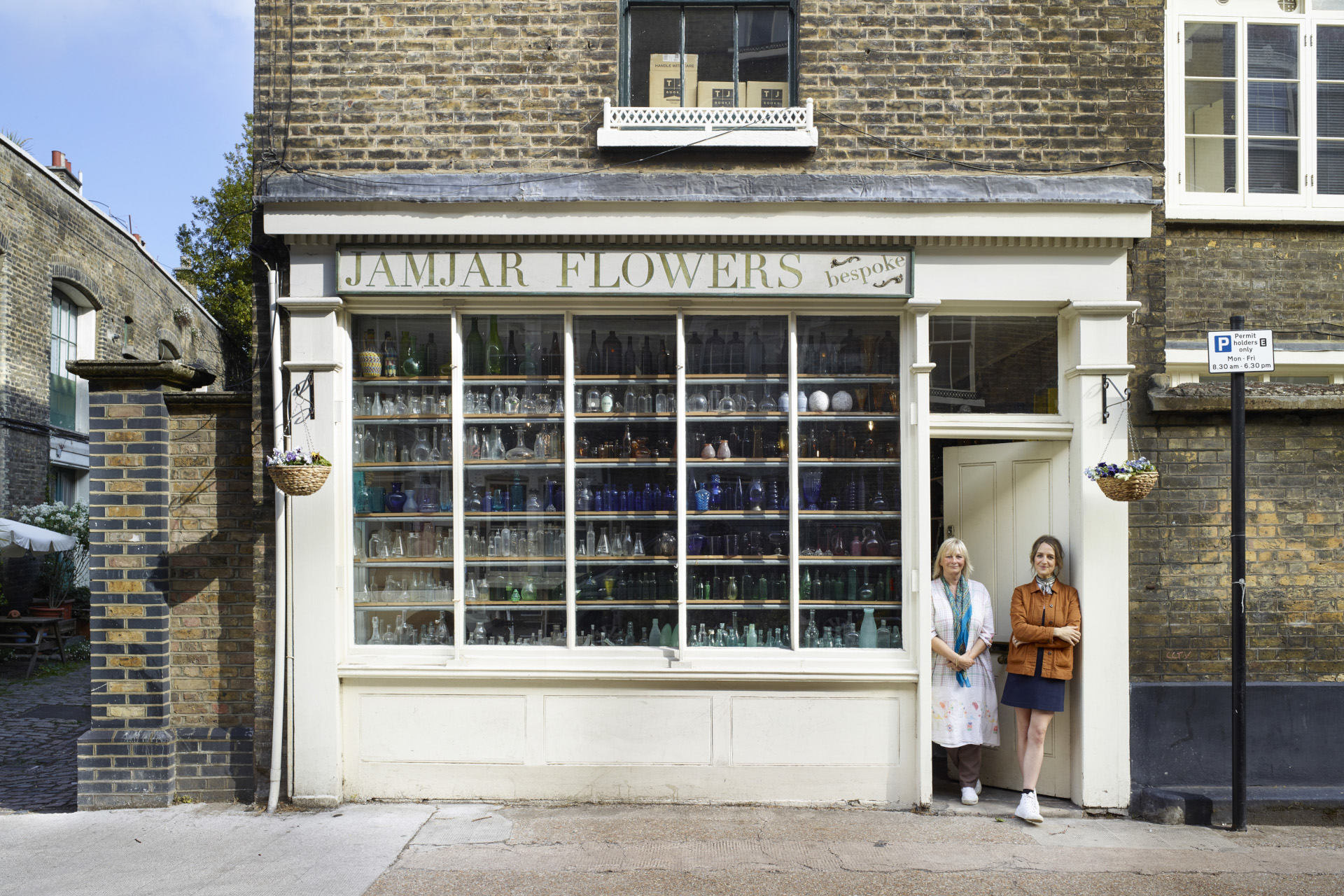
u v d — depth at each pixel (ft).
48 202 42.60
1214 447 17.25
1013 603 16.88
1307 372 18.75
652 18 17.76
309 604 16.85
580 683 17.01
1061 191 16.87
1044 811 16.71
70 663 35.63
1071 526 17.33
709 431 17.97
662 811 16.63
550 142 17.24
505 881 13.61
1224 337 15.83
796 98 17.54
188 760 17.33
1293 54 18.92
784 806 16.90
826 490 17.84
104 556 17.25
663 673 16.89
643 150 17.13
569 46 17.33
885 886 13.56
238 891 13.24
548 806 16.81
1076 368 17.06
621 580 17.85
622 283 16.93
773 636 17.71
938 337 17.78
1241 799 16.10
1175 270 18.17
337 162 17.11
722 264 16.93
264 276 17.40
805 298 16.93
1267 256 18.24
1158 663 17.17
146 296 54.24
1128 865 14.43
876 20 17.35
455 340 17.76
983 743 17.01
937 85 17.31
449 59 17.28
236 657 17.46
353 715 17.06
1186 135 18.76
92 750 17.01
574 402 17.98
